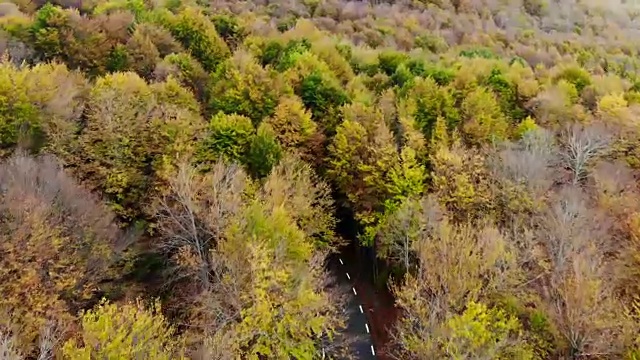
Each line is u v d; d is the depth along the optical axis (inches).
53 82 1545.3
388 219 1587.1
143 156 1482.5
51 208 1157.1
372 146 1704.0
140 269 1342.3
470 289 1226.0
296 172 1555.1
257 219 1277.1
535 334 1211.2
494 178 1581.0
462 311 1226.6
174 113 1579.7
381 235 1631.4
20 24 2081.7
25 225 1054.4
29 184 1168.2
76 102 1537.9
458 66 2276.1
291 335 1194.6
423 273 1406.3
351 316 1625.2
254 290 1136.2
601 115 1907.0
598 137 1701.5
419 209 1515.7
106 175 1418.6
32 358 998.4
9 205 1071.0
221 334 1117.7
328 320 1326.3
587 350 1174.3
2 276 1003.9
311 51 2282.2
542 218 1460.4
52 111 1449.3
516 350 1123.3
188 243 1326.3
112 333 953.5
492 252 1275.8
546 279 1365.7
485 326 1138.0
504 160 1599.4
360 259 1899.6
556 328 1214.3
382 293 1722.4
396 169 1640.0
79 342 1051.3
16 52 1894.7
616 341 1158.3
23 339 972.6
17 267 1010.1
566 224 1374.3
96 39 2059.5
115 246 1266.0
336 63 2281.0
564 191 1553.9
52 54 2000.5
